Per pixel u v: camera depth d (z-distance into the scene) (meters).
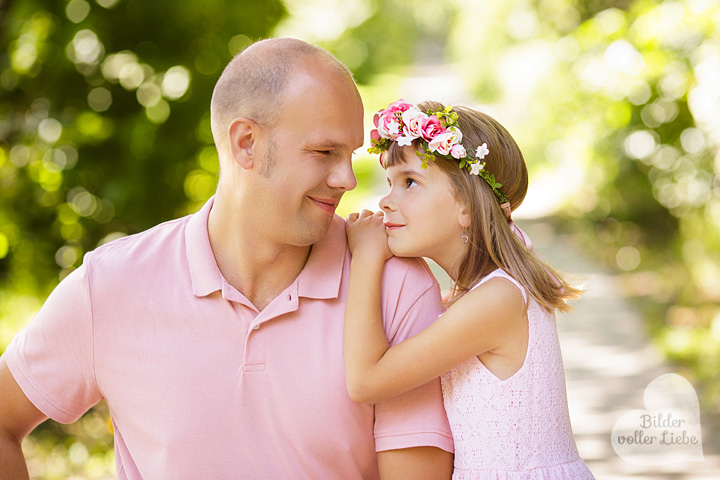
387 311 2.63
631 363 7.90
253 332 2.53
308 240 2.51
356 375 2.49
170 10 7.53
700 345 7.81
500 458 2.76
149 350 2.56
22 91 7.27
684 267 10.06
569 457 2.87
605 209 12.81
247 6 8.19
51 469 5.73
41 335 2.64
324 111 2.44
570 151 13.77
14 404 2.70
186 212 7.75
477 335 2.67
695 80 8.99
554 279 2.90
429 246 2.74
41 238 7.16
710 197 9.68
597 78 10.48
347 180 2.47
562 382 2.90
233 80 2.51
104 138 7.38
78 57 7.37
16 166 7.14
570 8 12.81
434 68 54.84
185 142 7.71
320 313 2.58
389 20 39.06
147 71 7.56
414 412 2.60
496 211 2.80
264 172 2.45
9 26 6.86
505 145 2.89
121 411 2.61
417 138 2.76
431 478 2.62
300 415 2.53
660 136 9.93
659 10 9.02
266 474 2.54
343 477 2.57
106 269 2.62
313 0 13.77
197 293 2.55
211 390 2.53
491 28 23.66
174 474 2.54
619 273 11.76
